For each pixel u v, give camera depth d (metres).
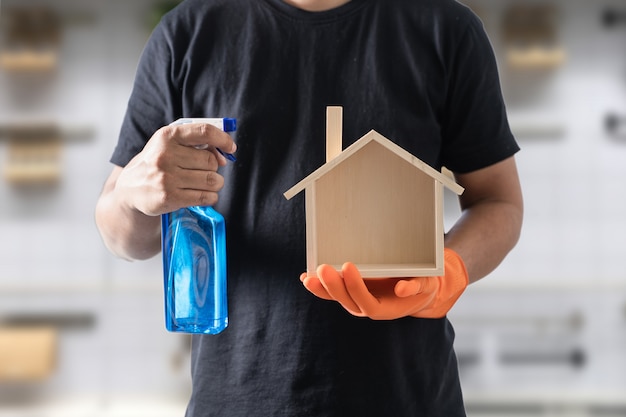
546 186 2.52
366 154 0.89
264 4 1.01
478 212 1.06
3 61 2.50
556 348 2.46
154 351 2.50
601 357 2.44
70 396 2.50
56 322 2.51
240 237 0.99
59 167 2.53
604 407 2.43
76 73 2.51
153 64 1.05
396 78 1.00
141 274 2.52
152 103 1.05
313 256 0.85
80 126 2.53
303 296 0.95
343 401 0.93
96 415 2.47
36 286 2.51
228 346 0.97
